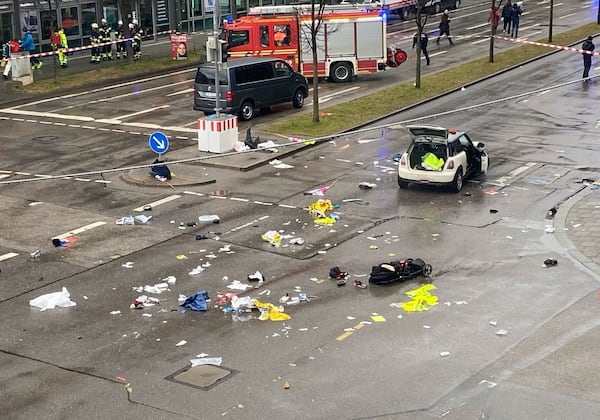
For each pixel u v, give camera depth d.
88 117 51.94
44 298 25.91
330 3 87.25
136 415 19.45
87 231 32.38
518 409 19.28
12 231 32.41
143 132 48.03
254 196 36.47
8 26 68.69
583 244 29.98
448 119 49.81
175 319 24.69
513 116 50.28
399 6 91.56
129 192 37.28
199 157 41.69
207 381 20.97
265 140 45.16
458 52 72.50
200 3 86.88
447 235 31.27
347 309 25.11
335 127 47.81
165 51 76.06
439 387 20.41
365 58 61.69
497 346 22.48
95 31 69.81
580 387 20.23
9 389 20.83
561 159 41.22
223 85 49.19
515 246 30.02
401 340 22.98
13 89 59.44
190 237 31.58
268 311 24.81
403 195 36.22
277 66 52.12
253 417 19.23
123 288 27.00
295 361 21.92
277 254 29.75
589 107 52.22
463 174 36.94
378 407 19.55
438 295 25.95
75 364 22.08
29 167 41.22
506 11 80.94
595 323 23.73
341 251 29.92
